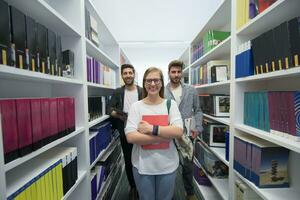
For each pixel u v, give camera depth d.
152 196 1.41
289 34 0.96
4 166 0.69
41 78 1.00
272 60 1.11
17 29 0.81
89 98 1.87
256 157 1.27
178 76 2.08
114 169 2.66
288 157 1.24
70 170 1.26
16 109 0.79
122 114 2.34
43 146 0.97
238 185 1.54
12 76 0.88
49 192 1.00
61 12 1.50
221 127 2.21
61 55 1.26
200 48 2.77
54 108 1.09
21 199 0.78
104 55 2.26
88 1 1.79
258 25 1.32
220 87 2.72
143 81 1.47
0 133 0.67
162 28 4.66
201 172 2.57
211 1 3.43
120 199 2.45
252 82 1.56
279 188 1.24
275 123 1.15
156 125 1.33
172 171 1.40
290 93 1.02
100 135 2.05
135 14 3.88
